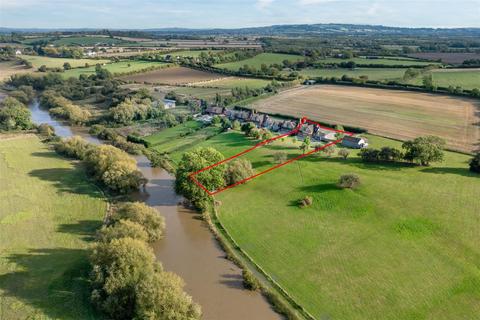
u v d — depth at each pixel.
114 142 138.25
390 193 87.25
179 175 88.31
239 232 78.69
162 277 55.59
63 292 59.91
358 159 110.19
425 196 85.12
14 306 56.81
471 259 65.00
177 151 128.50
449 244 69.25
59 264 66.88
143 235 69.56
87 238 75.56
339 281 62.50
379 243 71.44
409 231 73.88
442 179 93.38
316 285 61.94
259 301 58.91
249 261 69.19
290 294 60.38
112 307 54.12
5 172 108.25
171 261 69.38
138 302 52.22
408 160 105.75
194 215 86.44
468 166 102.06
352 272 64.44
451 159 108.25
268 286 62.31
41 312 55.59
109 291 54.72
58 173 108.25
